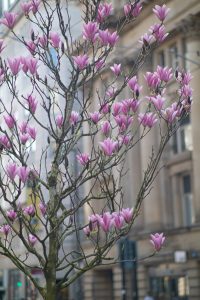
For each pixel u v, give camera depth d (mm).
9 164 5633
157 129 34062
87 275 40469
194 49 31969
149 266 34625
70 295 34000
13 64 6090
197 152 32344
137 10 6438
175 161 34062
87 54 6512
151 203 35250
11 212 5824
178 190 34438
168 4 32875
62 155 6301
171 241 32625
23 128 6223
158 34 6223
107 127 6031
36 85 7383
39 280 9727
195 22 31922
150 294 32250
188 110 6141
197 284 31125
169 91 22141
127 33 29750
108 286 40531
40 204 6355
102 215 5535
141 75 29859
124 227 5613
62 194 5832
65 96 6176
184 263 31906
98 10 6312
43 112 8227
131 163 34750
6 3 8938
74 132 6176
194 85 31562
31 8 6383
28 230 5930
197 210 31938
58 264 5703
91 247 23516
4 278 28297
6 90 9172
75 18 8102
